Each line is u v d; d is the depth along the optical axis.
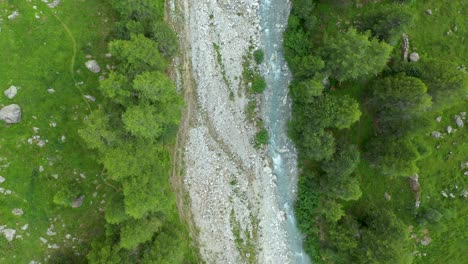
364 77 42.16
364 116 45.88
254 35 46.31
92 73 41.81
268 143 46.75
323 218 45.38
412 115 40.44
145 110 34.50
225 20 46.00
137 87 34.19
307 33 45.78
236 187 46.28
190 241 45.44
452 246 46.28
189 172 45.66
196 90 45.75
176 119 38.25
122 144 34.84
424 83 39.62
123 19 39.56
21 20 40.50
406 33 45.91
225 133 46.22
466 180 46.09
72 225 41.25
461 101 45.84
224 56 46.03
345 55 37.97
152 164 36.25
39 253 40.41
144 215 36.72
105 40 42.34
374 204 45.97
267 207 46.69
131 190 33.66
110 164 32.94
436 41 46.25
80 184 41.38
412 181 45.78
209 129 46.09
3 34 40.09
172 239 38.97
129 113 33.56
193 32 45.62
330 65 40.47
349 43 37.72
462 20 46.25
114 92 34.72
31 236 40.22
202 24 45.66
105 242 36.78
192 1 45.50
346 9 46.00
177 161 45.28
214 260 45.81
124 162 33.38
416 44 46.25
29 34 40.66
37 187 40.34
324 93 44.06
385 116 42.84
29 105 40.38
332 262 46.06
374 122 45.84
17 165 39.97
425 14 46.34
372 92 43.41
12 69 40.12
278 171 46.81
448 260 46.25
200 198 45.81
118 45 35.22
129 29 37.53
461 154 46.28
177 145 45.28
